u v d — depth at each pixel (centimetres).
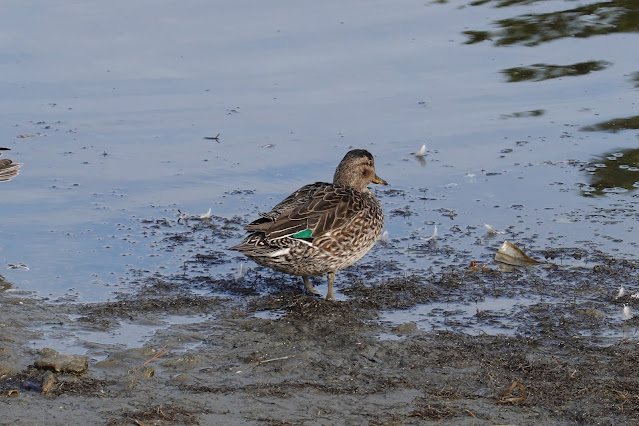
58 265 1191
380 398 839
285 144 1616
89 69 1906
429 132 1664
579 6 2273
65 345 963
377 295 1103
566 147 1594
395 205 1409
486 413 809
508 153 1580
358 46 2023
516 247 1205
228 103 1775
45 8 2228
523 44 2036
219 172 1520
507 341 965
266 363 918
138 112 1738
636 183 1459
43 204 1392
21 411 809
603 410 809
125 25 2125
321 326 1017
